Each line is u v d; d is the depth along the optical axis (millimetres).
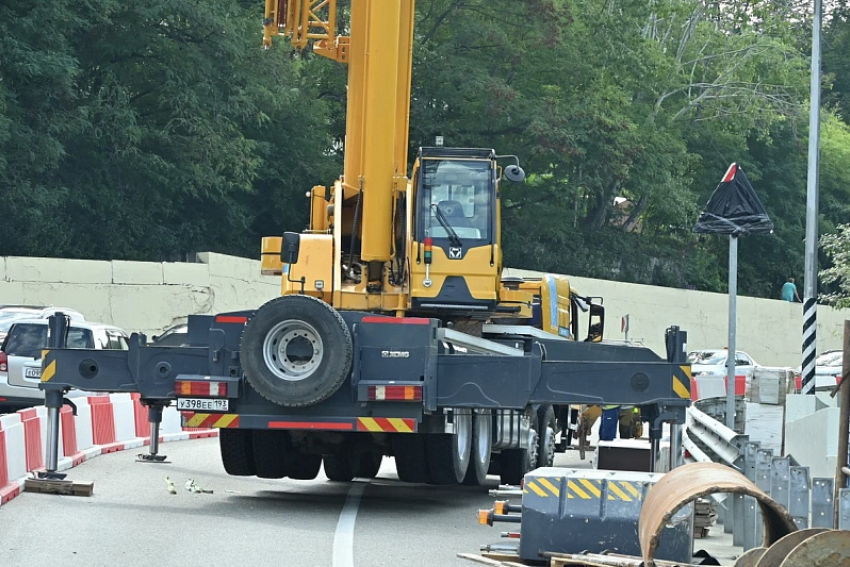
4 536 16328
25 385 36125
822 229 95562
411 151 71688
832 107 114438
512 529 19094
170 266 58031
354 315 20109
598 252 82250
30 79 54781
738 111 87750
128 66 61688
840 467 16359
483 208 23297
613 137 72312
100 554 15242
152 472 25703
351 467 25344
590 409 35688
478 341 22062
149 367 20672
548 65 74812
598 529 15039
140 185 61594
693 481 12391
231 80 62688
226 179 64938
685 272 87938
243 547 16156
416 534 18125
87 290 55656
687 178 87312
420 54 69000
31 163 54469
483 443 24219
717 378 57031
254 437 22766
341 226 24188
